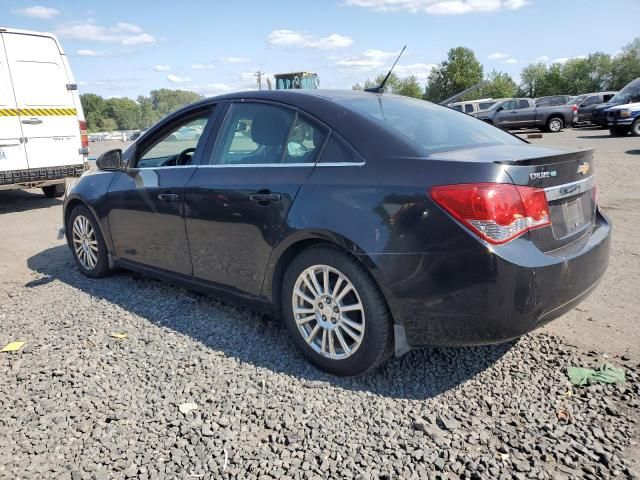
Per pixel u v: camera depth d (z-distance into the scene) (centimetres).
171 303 430
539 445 245
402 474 230
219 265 368
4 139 893
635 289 437
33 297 459
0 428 269
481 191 254
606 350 334
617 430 256
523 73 8600
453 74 7656
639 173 1052
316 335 319
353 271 289
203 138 388
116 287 475
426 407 279
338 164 304
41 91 938
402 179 276
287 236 314
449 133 331
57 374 318
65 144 976
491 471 230
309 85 2272
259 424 268
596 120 2286
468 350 338
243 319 394
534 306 261
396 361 326
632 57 8000
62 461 243
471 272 256
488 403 280
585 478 225
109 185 461
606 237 318
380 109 337
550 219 275
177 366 327
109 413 278
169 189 394
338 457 241
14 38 900
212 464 238
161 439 257
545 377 304
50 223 821
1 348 358
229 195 349
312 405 282
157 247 418
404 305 274
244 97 374
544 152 300
